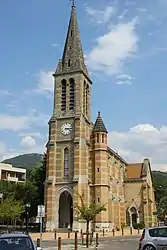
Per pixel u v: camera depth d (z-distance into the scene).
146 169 90.25
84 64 79.31
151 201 90.62
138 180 88.62
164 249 24.67
